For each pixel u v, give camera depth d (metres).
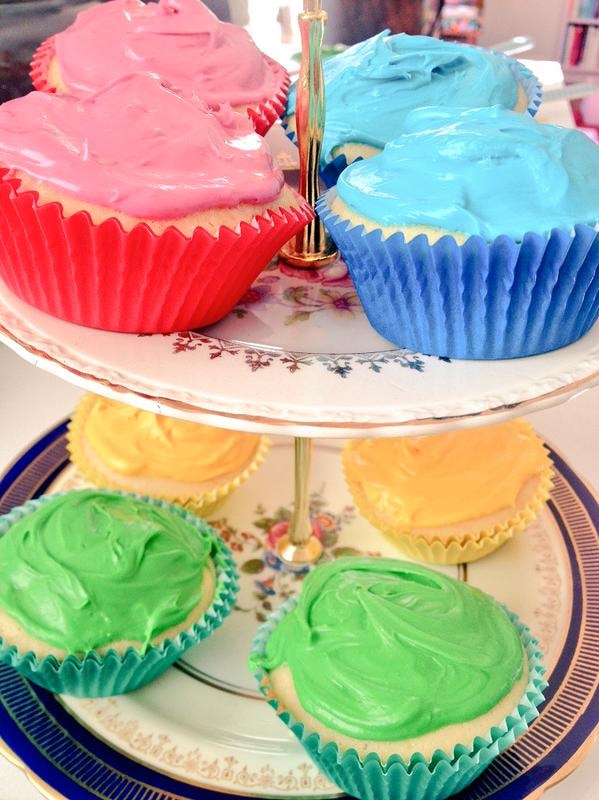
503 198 0.18
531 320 0.18
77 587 0.20
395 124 0.25
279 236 0.19
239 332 0.19
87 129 0.18
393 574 0.21
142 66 0.24
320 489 0.29
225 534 0.27
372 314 0.19
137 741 0.20
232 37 0.26
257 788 0.19
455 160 0.18
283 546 0.27
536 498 0.26
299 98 0.20
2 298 0.20
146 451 0.26
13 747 0.20
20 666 0.20
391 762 0.17
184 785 0.19
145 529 0.22
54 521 0.22
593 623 0.23
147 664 0.20
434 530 0.25
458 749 0.17
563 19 0.64
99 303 0.18
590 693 0.21
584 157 0.19
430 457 0.26
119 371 0.17
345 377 0.17
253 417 0.16
